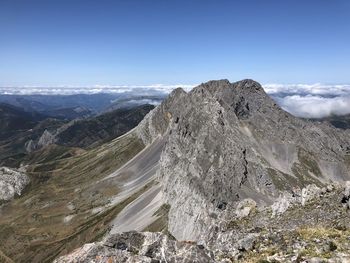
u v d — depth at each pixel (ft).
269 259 124.16
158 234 125.18
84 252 116.06
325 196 215.72
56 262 114.42
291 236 141.08
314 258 115.03
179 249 120.47
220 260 134.51
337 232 139.54
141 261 113.50
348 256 115.14
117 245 123.03
